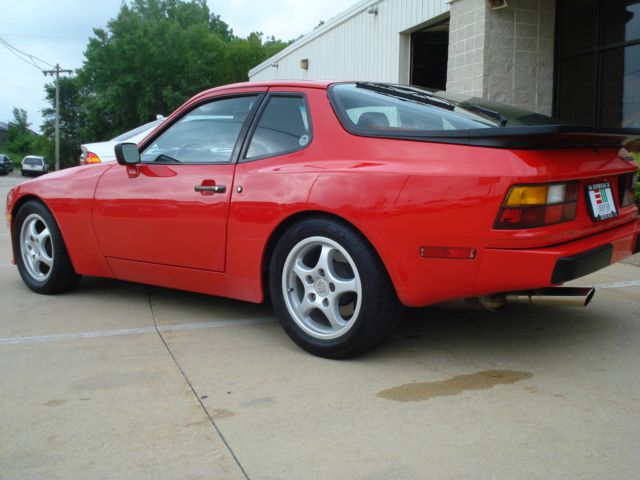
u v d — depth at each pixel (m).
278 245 3.21
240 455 2.16
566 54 8.67
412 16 11.55
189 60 44.25
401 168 2.82
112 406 2.58
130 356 3.20
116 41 42.44
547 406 2.53
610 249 2.98
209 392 2.72
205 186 3.53
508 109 3.48
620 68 8.08
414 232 2.75
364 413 2.49
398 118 3.11
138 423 2.42
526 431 2.31
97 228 4.12
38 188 4.46
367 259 2.90
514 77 8.48
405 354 3.18
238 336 3.53
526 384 2.77
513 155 2.64
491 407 2.53
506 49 8.41
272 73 20.66
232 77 54.75
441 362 3.06
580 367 2.97
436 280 2.77
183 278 3.75
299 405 2.57
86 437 2.31
